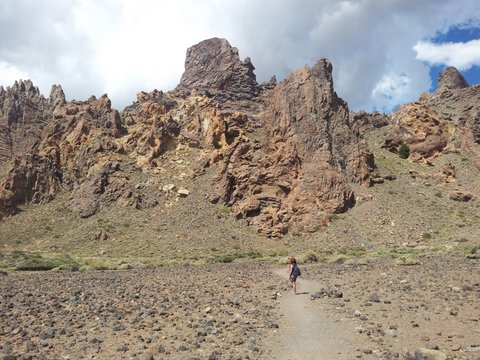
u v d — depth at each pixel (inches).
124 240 2960.1
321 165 3184.1
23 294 882.1
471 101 4510.3
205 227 3024.1
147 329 553.6
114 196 3511.3
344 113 3700.8
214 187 3430.1
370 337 502.6
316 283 1051.3
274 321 602.2
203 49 6023.6
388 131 4525.1
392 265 1419.8
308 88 3725.4
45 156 3978.8
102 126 4330.7
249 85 5590.6
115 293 888.9
